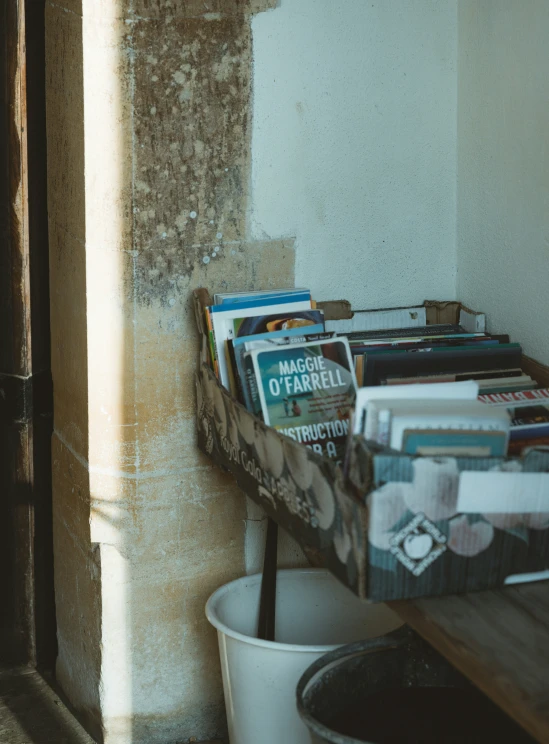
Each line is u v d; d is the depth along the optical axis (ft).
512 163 7.31
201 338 7.35
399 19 7.61
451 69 7.86
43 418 8.58
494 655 4.50
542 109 6.90
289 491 5.80
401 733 5.49
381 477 4.82
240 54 7.21
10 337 8.39
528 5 6.94
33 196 8.06
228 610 7.66
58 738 8.28
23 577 9.04
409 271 8.10
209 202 7.36
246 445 6.41
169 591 7.98
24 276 8.20
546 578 5.30
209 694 8.33
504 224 7.50
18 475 8.75
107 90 6.98
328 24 7.40
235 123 7.30
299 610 7.92
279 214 7.60
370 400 5.27
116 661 7.98
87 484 7.72
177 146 7.19
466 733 5.49
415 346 7.18
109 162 7.09
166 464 7.71
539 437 6.01
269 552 7.64
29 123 7.89
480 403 5.35
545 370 7.01
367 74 7.60
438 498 4.93
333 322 7.72
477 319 7.77
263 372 6.48
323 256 7.81
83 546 8.00
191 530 7.91
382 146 7.78
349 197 7.78
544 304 7.09
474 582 5.13
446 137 7.96
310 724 5.14
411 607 4.96
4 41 7.75
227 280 7.56
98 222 7.19
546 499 5.15
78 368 7.66
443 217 8.09
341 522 5.14
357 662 5.76
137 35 6.93
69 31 7.09
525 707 4.12
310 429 6.49
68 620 8.57
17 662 9.27
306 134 7.54
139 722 8.16
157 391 7.55
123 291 7.31
